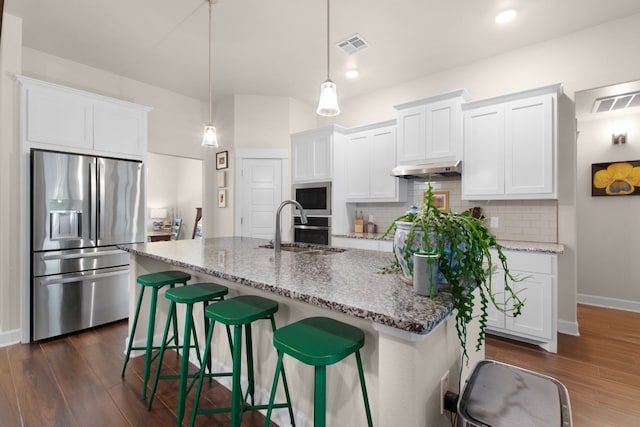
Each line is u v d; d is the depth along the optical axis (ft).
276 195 15.17
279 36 9.88
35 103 9.01
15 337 8.73
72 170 9.47
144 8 8.57
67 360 7.72
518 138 9.37
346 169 13.93
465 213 3.74
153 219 26.00
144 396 6.15
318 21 9.07
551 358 8.00
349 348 3.61
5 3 8.32
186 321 5.44
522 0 8.05
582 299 12.66
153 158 26.21
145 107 11.33
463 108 10.30
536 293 8.49
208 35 9.89
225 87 14.14
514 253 8.84
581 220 12.71
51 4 8.40
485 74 11.07
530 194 9.19
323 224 13.64
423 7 8.36
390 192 12.47
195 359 7.59
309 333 3.97
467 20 8.89
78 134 9.81
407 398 3.10
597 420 5.68
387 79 12.85
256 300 5.28
